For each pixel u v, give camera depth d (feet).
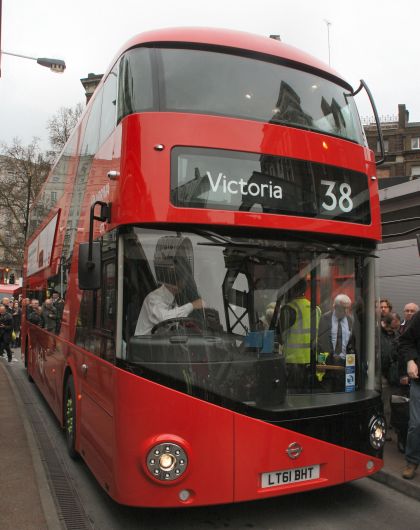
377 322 15.33
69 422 19.89
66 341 21.02
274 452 12.62
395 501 15.56
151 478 11.85
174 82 13.74
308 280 14.25
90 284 13.47
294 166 14.01
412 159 138.82
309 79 15.61
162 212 12.66
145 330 12.62
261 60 15.01
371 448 14.16
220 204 13.07
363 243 15.31
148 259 12.85
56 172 28.37
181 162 12.95
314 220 14.06
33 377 34.71
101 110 17.07
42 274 31.09
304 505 15.17
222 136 13.34
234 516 14.34
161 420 12.07
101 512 14.66
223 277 13.28
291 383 13.98
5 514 13.80
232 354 12.96
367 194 15.30
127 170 12.96
